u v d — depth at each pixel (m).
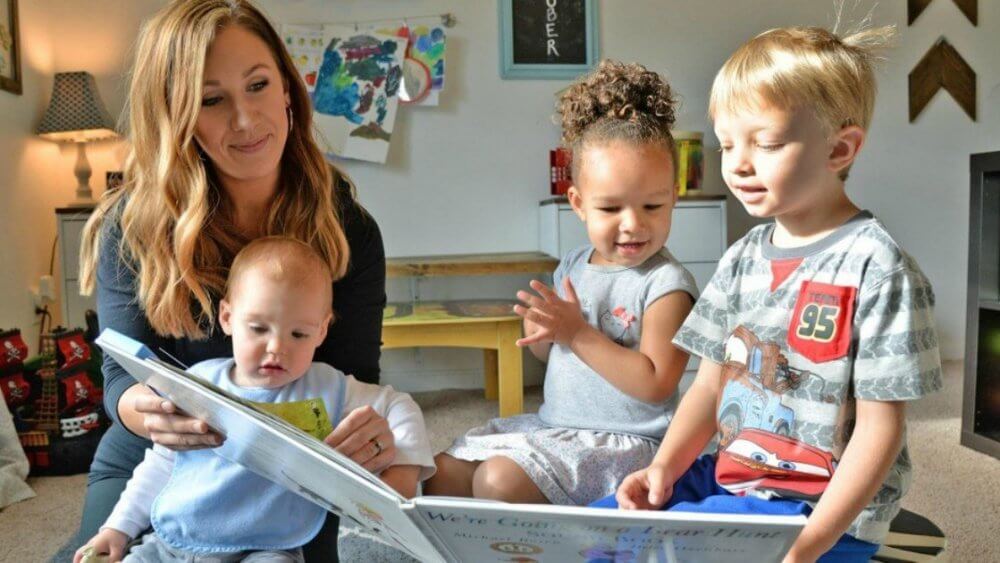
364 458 0.92
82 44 3.07
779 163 0.85
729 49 3.34
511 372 2.51
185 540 1.03
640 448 1.15
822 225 0.92
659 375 1.15
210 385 0.81
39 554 1.69
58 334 2.33
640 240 1.15
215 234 1.17
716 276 1.05
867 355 0.84
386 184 3.22
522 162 3.28
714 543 0.59
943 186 3.47
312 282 1.05
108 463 1.24
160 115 1.08
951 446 2.24
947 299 3.51
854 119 0.86
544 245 3.21
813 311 0.90
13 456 2.12
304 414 0.92
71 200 3.13
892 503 0.88
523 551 0.66
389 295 3.22
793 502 0.87
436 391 3.24
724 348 1.02
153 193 1.12
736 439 0.95
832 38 0.89
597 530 0.60
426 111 3.21
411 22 3.15
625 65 1.24
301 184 1.22
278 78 1.12
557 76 3.25
